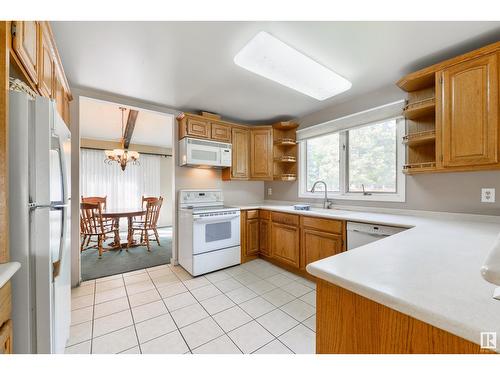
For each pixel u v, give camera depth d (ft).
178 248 10.13
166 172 21.03
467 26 4.77
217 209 9.57
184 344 4.91
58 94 5.75
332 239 7.45
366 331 2.12
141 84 7.58
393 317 1.94
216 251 9.27
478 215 5.91
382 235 6.15
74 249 7.86
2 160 2.90
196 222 8.76
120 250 12.30
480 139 4.89
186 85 7.67
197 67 6.48
